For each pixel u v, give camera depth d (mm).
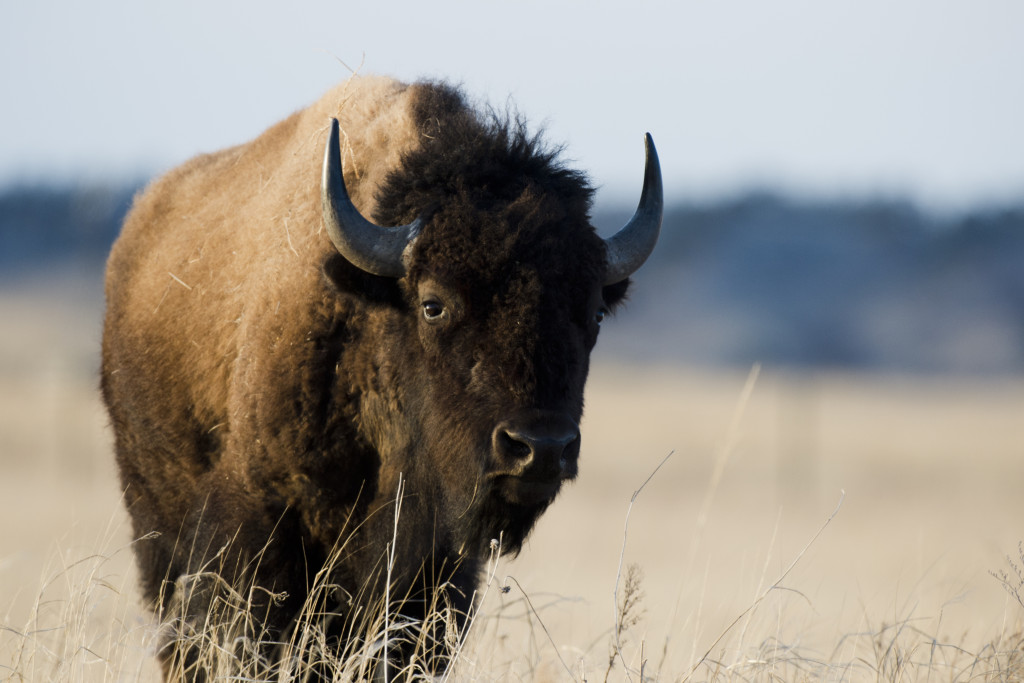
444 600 22219
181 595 22578
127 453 26984
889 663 22234
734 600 29094
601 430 165875
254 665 20875
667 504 99938
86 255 193625
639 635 25938
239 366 22953
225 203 26266
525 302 19891
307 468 22359
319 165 23875
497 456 19578
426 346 20922
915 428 190000
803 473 127500
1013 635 21859
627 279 23484
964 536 70875
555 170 22062
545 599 32375
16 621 23891
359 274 21328
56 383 175000
